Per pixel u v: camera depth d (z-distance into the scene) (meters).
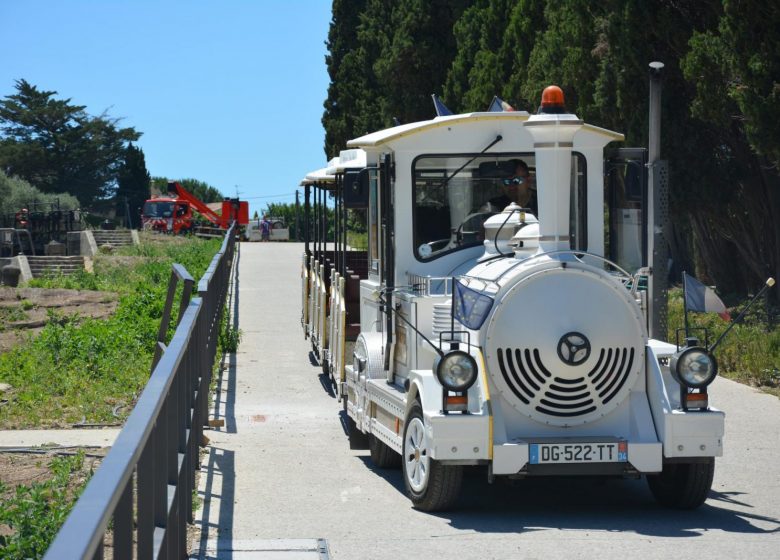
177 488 6.13
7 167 93.31
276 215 67.75
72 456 9.34
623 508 8.59
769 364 15.60
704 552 7.11
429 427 7.81
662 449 7.92
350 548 7.21
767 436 11.58
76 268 39.66
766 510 8.46
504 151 9.65
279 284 31.11
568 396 7.97
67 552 2.63
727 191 20.81
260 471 9.80
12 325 20.42
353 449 11.00
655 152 11.48
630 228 9.92
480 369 7.93
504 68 30.86
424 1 40.47
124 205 95.31
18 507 6.95
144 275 32.66
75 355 15.47
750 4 16.28
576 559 6.93
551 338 7.88
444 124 9.55
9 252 46.19
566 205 8.21
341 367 12.59
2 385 13.87
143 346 16.45
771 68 16.33
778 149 16.45
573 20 23.58
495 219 9.02
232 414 13.05
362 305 11.73
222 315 19.03
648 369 8.10
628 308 8.05
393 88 41.66
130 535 3.92
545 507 8.60
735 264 24.27
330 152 49.62
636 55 20.45
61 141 94.81
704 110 18.12
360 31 47.34
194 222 64.69
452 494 8.12
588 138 9.73
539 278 7.96
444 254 9.56
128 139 98.50
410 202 9.55
